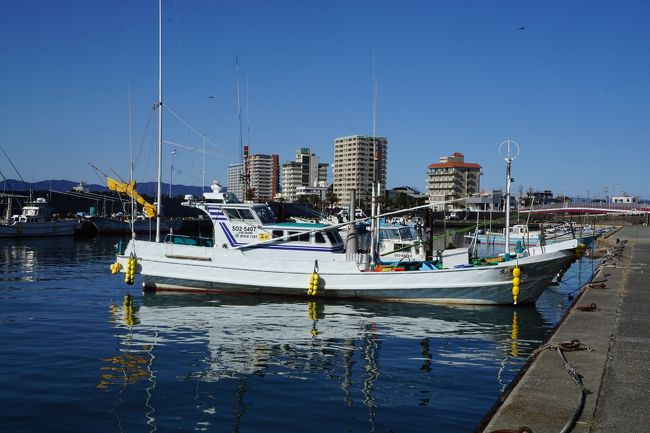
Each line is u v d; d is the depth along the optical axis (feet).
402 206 378.94
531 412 24.17
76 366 43.47
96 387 38.34
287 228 78.38
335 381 40.50
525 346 52.70
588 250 163.12
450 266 75.97
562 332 40.55
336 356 47.75
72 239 231.09
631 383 28.27
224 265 77.56
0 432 30.53
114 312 67.51
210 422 32.32
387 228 107.65
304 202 436.35
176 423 32.12
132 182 84.53
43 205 253.65
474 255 89.76
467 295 71.97
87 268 121.49
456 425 32.32
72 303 73.97
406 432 31.27
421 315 66.74
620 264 98.73
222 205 80.33
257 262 76.79
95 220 252.42
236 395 37.11
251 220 79.66
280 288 76.48
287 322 62.08
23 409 33.99
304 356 47.62
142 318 63.93
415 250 95.91
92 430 30.99
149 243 79.46
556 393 26.61
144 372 42.16
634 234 239.09
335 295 75.20
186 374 41.78
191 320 62.85
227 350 49.42
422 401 36.37
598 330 41.22
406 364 45.52
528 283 70.69
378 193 77.97
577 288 95.61
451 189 565.94
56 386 38.42
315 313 67.21
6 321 61.62
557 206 418.51
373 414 33.88
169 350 49.06
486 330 59.67
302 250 78.28
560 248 76.89
